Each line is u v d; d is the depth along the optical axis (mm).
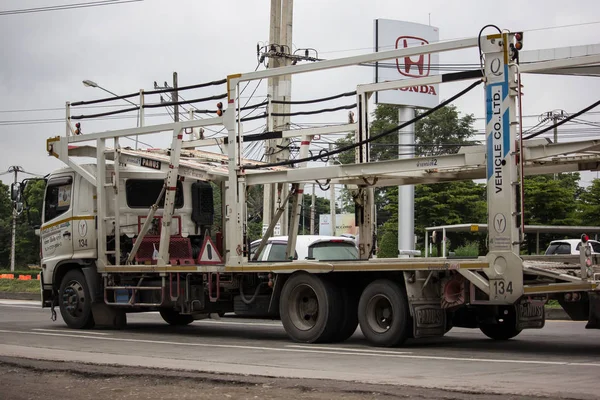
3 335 14594
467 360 10062
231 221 13938
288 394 7473
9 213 81938
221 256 15938
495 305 11930
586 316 10414
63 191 16828
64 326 17141
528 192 28844
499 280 10742
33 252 80812
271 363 9930
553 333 14719
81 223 16297
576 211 29781
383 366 9508
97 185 15977
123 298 15594
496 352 11148
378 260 12031
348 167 13023
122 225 16047
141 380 8586
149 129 15281
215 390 7832
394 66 31188
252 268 13469
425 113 12297
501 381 8102
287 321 12953
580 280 10211
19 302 29672
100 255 15883
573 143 11148
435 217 31391
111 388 8180
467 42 11281
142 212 16234
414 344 12625
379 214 43906
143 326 17359
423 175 13914
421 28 32219
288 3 26953
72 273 16344
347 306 12664
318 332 12508
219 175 15453
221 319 20031
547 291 10445
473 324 12516
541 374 8664
